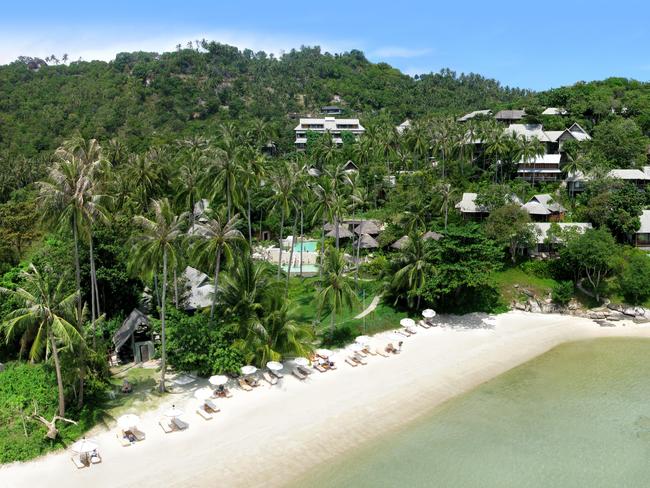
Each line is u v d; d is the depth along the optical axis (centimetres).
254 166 8994
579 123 13775
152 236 5244
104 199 6594
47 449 4334
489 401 5416
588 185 10625
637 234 9575
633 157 11938
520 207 9200
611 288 8325
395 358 6400
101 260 6581
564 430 4859
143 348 6109
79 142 10850
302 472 4184
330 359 6269
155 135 17312
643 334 7369
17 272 7406
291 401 5294
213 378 5219
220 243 5684
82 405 4947
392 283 7481
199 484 4000
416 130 12744
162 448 4438
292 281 8844
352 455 4428
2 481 3956
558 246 8956
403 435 4750
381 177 12450
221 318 5912
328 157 13875
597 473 4222
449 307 7950
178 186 9656
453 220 10281
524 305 8225
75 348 4831
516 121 14850
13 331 5678
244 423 4859
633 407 5300
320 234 11344
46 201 5009
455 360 6384
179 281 7088
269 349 5784
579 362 6419
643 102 14450
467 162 12419
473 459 4381
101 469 4134
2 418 4616
